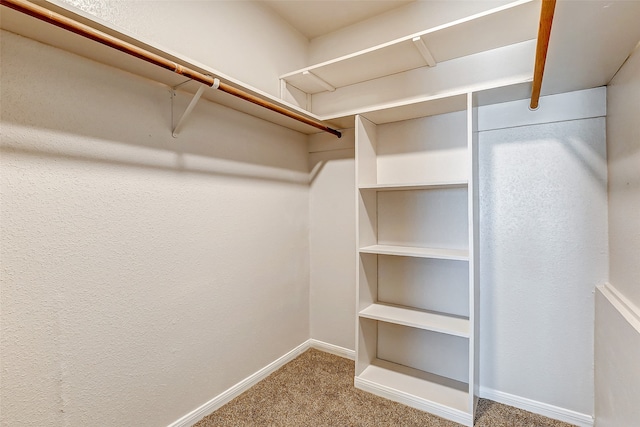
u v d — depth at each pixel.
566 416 1.75
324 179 2.62
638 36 1.12
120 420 1.42
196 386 1.75
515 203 1.88
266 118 2.18
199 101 1.77
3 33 1.09
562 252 1.76
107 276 1.37
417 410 1.85
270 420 1.75
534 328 1.84
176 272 1.65
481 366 1.99
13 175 1.12
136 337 1.48
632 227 1.26
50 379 1.20
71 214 1.26
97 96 1.34
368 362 2.25
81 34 1.04
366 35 2.41
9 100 1.11
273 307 2.30
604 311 1.47
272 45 2.31
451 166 2.09
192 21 1.76
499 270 1.93
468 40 1.79
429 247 2.17
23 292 1.14
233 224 1.98
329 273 2.61
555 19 1.01
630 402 1.08
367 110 2.07
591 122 1.68
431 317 2.03
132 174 1.47
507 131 1.90
